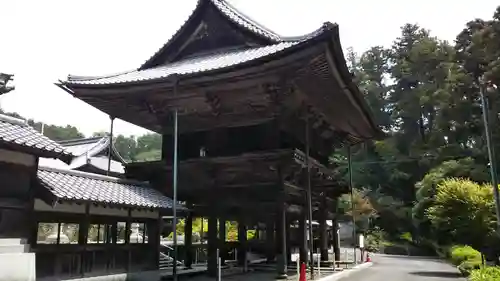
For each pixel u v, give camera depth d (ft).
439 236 98.27
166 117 65.67
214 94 56.90
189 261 67.15
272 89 52.60
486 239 61.21
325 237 81.25
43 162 98.53
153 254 53.36
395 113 214.07
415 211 112.16
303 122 66.18
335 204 88.89
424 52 203.92
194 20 65.51
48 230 46.09
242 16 67.36
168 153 66.69
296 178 62.08
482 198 63.00
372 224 176.96
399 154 197.88
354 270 76.69
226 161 56.85
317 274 62.44
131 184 55.98
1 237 35.63
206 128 64.75
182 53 68.59
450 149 159.43
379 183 197.57
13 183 37.19
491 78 121.80
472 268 64.59
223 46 65.67
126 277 48.57
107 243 47.21
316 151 75.15
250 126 61.52
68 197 39.09
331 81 55.47
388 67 248.32
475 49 141.69
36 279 38.40
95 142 134.82
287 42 59.67
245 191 60.23
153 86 55.11
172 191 62.44
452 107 159.84
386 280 61.87
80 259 43.45
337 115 70.90
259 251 90.17
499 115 132.87
